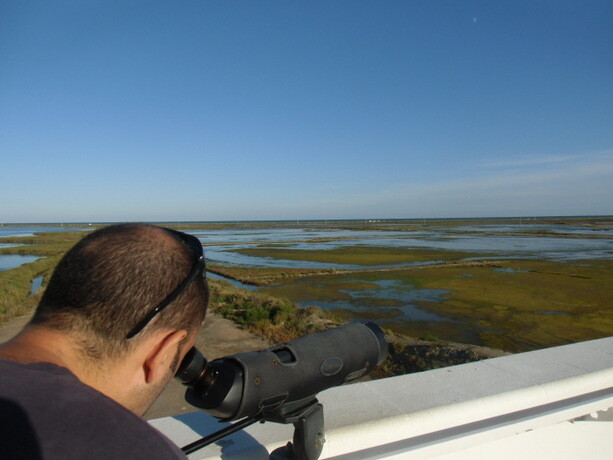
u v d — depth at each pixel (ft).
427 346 32.94
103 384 2.22
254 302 51.47
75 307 2.17
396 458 3.54
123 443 1.82
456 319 53.47
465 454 3.90
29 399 1.77
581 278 86.74
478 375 4.61
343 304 63.10
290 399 3.03
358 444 3.49
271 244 202.08
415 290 74.49
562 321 52.39
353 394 4.17
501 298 66.90
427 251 152.87
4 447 1.62
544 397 4.21
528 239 220.02
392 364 31.89
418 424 3.67
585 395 4.48
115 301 2.16
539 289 74.64
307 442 3.09
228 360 3.00
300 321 43.14
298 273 97.09
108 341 2.18
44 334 2.20
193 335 2.57
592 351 5.37
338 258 131.23
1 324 44.86
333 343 3.38
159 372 2.36
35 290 72.38
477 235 261.85
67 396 1.86
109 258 2.23
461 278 87.76
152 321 2.25
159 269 2.30
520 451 4.20
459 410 3.84
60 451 1.68
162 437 2.01
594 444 4.61
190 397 2.97
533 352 5.38
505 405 4.02
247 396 2.80
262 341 37.14
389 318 54.03
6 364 1.92
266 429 3.65
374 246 180.45
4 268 112.47
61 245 195.00
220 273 99.09
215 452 3.29
